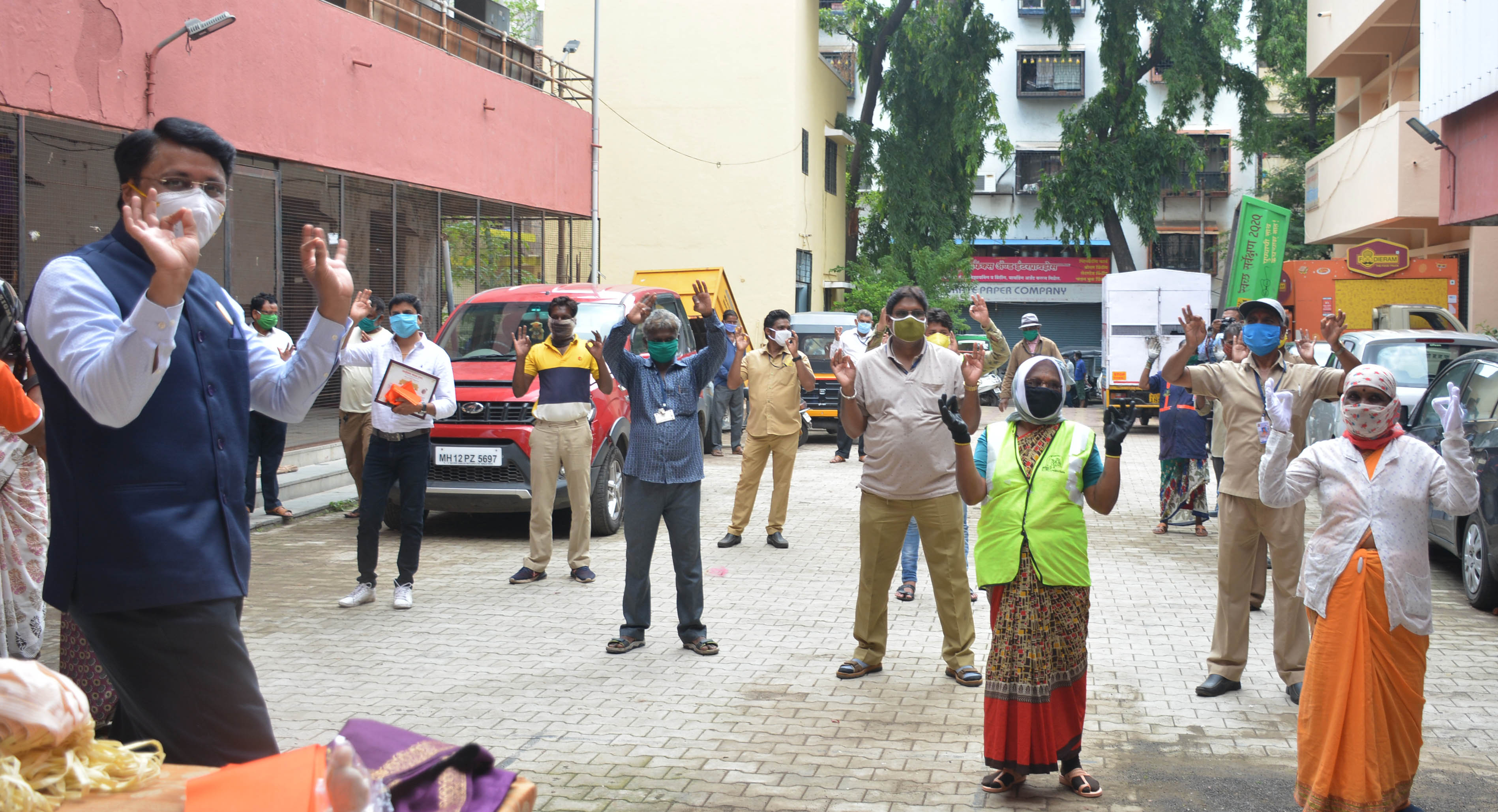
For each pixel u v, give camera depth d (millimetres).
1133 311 22625
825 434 20547
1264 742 5012
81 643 4461
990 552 4438
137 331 2291
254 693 2750
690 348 12789
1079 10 37844
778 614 7449
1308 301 20922
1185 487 10445
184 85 11188
